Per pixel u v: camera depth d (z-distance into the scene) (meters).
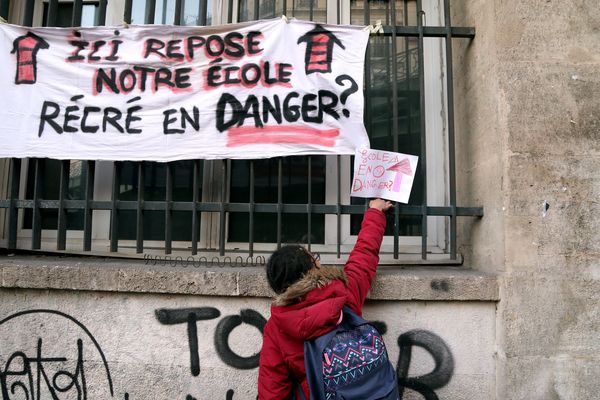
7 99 2.73
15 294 2.53
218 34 2.71
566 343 2.34
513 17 2.49
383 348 1.80
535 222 2.39
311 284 1.81
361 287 2.11
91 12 3.47
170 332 2.49
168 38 2.73
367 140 2.63
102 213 3.25
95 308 2.51
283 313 1.81
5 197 3.32
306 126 2.65
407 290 2.41
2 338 2.52
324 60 2.67
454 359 2.44
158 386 2.49
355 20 3.35
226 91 2.69
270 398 1.86
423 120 2.68
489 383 2.43
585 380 2.33
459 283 2.41
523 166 2.40
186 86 2.71
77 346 2.51
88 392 2.50
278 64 2.67
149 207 2.69
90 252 2.99
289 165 3.21
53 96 2.73
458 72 3.04
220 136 2.67
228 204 2.68
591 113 2.45
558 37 2.49
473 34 2.75
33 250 2.88
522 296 2.36
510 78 2.46
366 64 2.86
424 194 2.64
